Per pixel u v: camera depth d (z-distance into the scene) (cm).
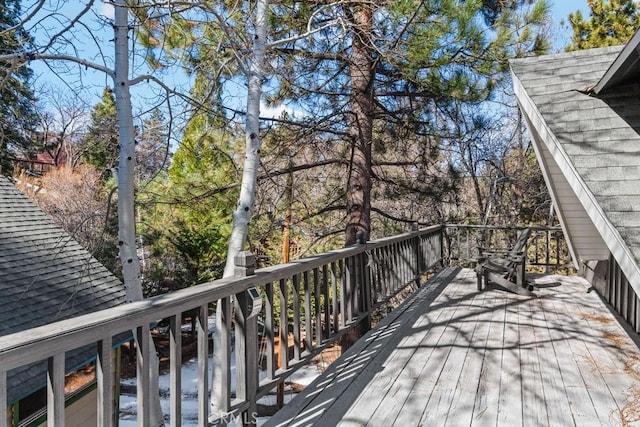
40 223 820
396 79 761
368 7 563
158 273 1114
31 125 638
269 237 1021
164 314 178
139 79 418
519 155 1423
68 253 778
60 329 136
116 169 414
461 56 643
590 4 1131
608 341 383
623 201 275
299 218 928
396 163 855
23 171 1348
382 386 295
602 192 284
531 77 427
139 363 170
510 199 1447
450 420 248
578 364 331
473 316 466
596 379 304
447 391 286
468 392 284
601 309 488
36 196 1221
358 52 700
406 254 582
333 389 291
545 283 636
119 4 391
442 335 404
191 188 688
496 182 1415
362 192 774
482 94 655
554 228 670
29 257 696
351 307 385
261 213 812
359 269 415
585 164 307
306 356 298
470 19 568
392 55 582
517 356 348
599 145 319
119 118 399
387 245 497
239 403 230
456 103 712
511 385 295
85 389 636
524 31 628
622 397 277
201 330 204
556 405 266
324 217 1047
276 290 944
